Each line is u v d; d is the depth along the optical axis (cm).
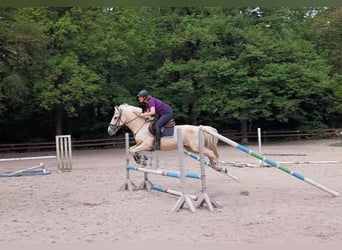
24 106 2862
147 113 1034
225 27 2952
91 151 2636
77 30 2678
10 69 2384
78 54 2762
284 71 2906
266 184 1102
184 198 805
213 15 3042
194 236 609
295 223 674
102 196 983
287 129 3331
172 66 2883
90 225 703
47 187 1152
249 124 3272
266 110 2948
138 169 992
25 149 2752
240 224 676
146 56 3086
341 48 3603
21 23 2302
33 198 988
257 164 1512
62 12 2717
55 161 2034
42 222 738
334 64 3609
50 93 2545
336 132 3044
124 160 1953
